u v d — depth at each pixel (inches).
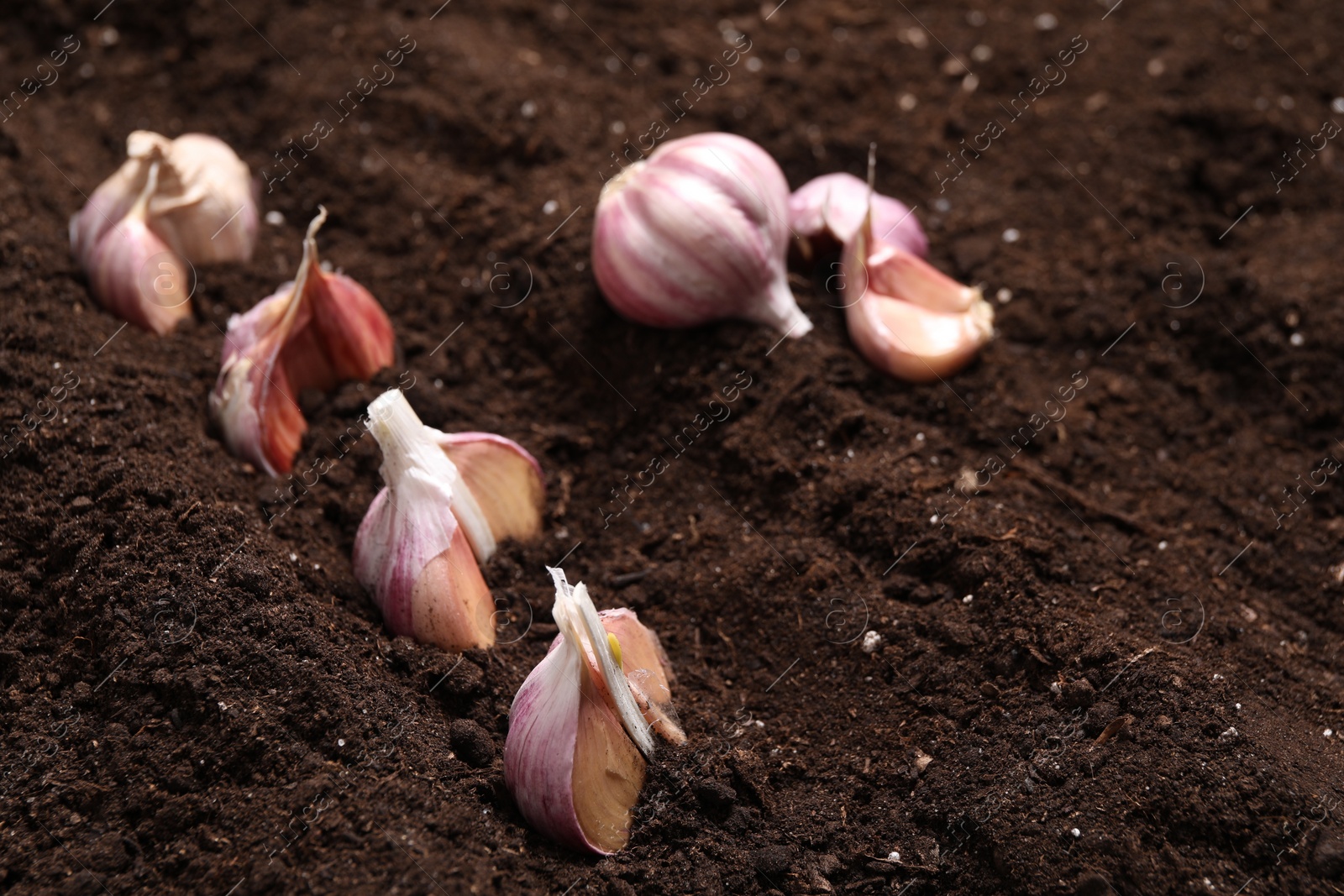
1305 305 32.1
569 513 31.0
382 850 28.2
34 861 28.3
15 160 32.6
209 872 28.2
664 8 35.1
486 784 28.8
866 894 28.6
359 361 31.1
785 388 31.0
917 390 31.3
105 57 34.4
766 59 34.7
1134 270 32.6
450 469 29.6
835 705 29.5
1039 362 32.1
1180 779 28.6
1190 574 30.3
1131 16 35.1
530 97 33.8
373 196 33.0
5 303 30.7
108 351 30.6
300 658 29.0
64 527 29.5
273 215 32.9
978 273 32.8
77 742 28.8
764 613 30.0
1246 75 34.4
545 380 31.8
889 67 34.6
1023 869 28.4
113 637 29.0
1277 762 28.7
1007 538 30.0
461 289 32.4
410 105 33.6
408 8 34.7
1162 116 34.0
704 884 28.5
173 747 28.7
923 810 28.9
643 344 31.6
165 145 31.3
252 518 29.9
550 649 29.5
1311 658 30.0
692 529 30.7
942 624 29.6
